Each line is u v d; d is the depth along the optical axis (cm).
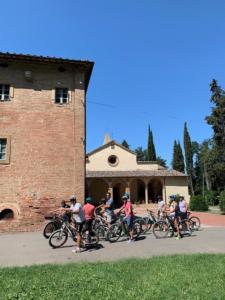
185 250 1129
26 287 663
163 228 1462
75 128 1859
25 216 1705
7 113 1778
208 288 641
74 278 722
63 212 1468
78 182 1806
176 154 7244
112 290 635
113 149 4616
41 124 1814
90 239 1214
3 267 877
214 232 1633
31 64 1858
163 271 780
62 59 1848
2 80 1803
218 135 4253
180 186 4494
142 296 597
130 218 1356
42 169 1772
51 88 1867
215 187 5222
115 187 4731
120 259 961
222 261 893
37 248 1204
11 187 1714
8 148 1744
